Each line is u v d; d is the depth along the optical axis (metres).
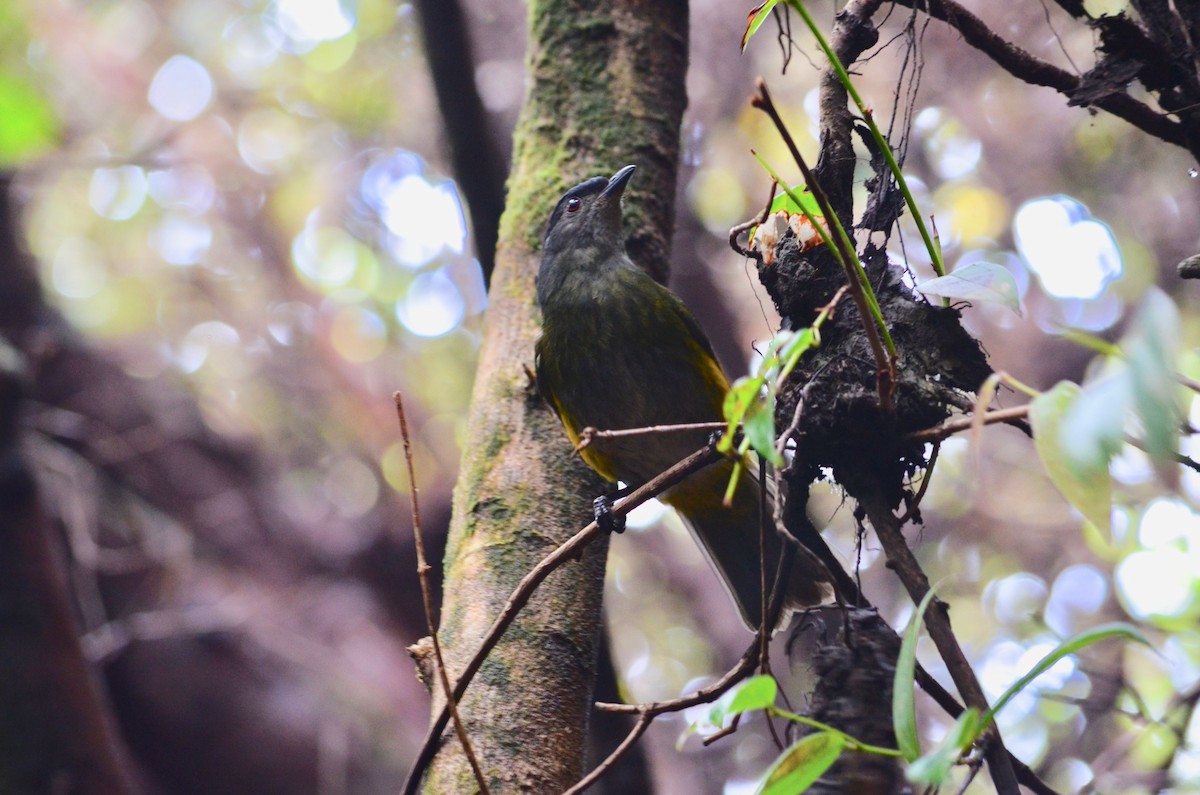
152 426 10.08
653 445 5.52
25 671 6.95
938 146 11.30
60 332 10.12
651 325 5.41
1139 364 2.06
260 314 12.49
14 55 9.23
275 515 10.41
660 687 12.80
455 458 11.58
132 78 12.40
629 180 5.18
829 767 2.96
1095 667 6.71
